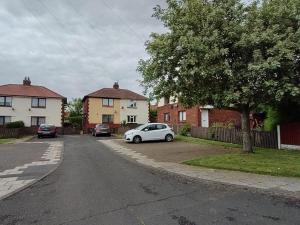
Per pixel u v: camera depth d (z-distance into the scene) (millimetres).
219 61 11383
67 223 5336
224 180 8734
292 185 7879
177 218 5492
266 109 17047
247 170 10016
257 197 6949
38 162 13383
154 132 23500
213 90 12227
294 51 10984
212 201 6641
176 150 17344
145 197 7035
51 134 32188
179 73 12453
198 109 29531
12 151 18000
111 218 5559
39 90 43312
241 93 11375
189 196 7105
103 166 12094
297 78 11938
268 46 11234
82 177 9680
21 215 5836
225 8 12047
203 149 17172
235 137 19906
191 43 11102
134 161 13500
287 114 16203
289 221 5258
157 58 12500
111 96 45500
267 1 12547
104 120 45031
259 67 10344
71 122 52875
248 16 12039
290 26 11766
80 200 6832
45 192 7703
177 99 14773
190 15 11945
